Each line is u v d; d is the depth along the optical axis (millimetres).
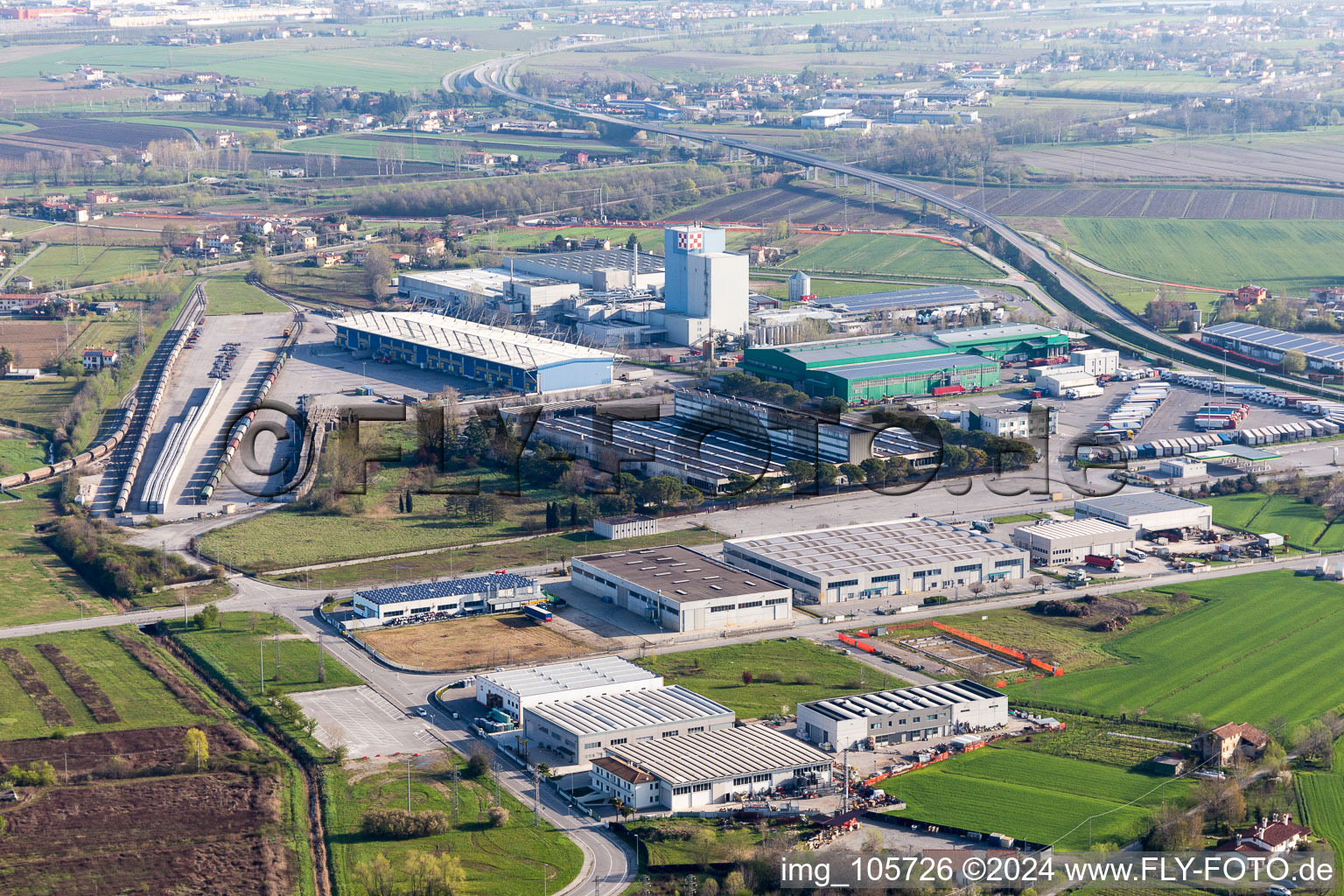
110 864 179250
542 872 177375
